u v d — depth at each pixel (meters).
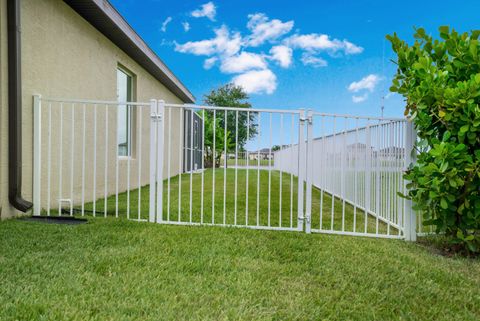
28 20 3.24
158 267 1.93
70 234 2.53
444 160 2.26
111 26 4.73
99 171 4.96
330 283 1.83
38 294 1.54
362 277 1.93
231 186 6.96
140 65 6.65
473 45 2.32
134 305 1.47
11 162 2.99
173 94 9.57
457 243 2.54
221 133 16.55
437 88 2.32
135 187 6.38
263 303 1.57
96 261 1.97
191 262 2.03
